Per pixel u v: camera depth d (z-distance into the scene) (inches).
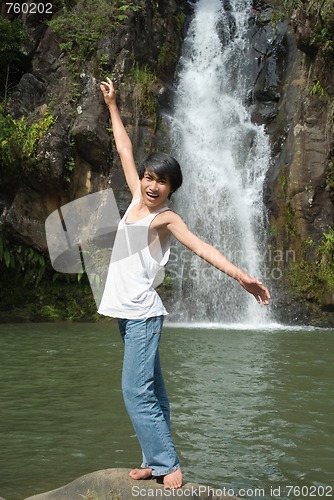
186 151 574.9
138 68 565.3
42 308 510.9
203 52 641.6
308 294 513.3
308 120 542.0
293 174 533.6
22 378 259.4
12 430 185.9
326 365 289.9
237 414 201.9
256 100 604.1
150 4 597.6
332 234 524.1
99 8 570.3
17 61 591.8
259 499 133.3
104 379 257.6
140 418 122.2
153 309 122.5
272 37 621.6
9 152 502.3
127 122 543.8
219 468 152.7
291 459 160.1
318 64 552.7
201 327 464.8
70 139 515.8
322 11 538.6
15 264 523.2
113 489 123.1
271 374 267.0
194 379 255.3
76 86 539.2
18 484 142.7
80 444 172.4
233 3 671.1
